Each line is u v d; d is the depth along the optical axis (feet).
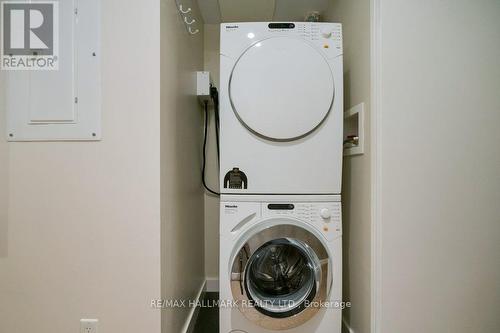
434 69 3.15
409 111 3.16
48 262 2.97
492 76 3.18
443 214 3.20
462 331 3.23
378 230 3.22
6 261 2.97
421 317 3.21
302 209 3.49
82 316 2.96
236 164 3.48
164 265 3.06
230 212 3.46
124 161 2.92
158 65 2.88
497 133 3.19
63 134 2.89
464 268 3.22
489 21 3.16
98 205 2.93
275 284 3.76
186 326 4.05
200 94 4.81
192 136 4.63
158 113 2.89
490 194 3.21
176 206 3.59
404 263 3.21
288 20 5.71
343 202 4.39
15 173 2.93
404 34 3.14
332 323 3.44
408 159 3.18
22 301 2.98
